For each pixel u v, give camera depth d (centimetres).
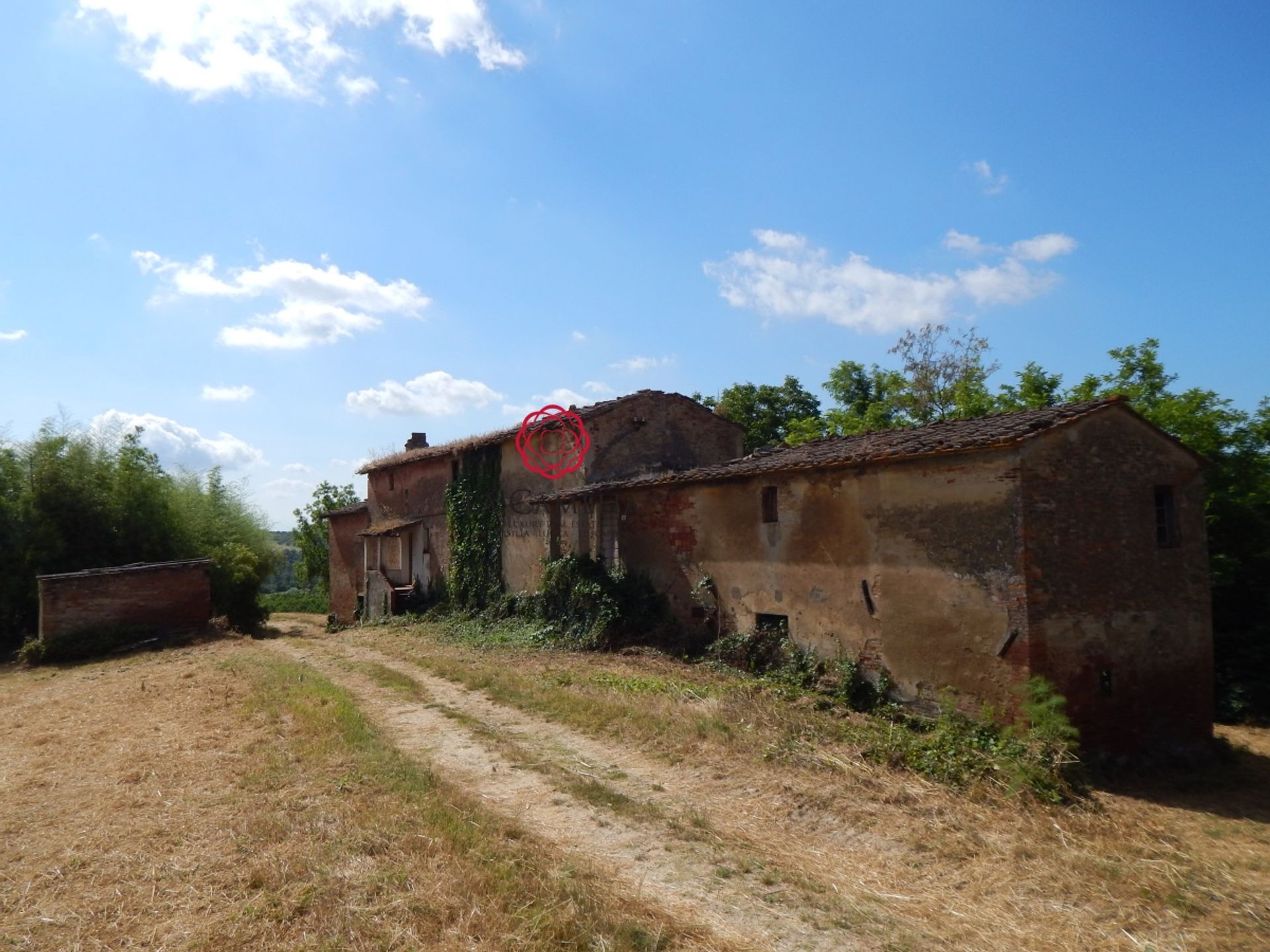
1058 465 1053
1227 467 1617
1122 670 1079
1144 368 1959
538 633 1864
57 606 2066
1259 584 1576
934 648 1123
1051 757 839
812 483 1363
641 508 1809
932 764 853
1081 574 1055
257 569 2953
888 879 626
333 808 726
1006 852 660
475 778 866
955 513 1103
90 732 1091
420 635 2166
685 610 1675
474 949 479
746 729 981
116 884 576
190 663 1786
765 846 691
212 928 505
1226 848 736
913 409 3008
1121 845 684
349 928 500
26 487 2489
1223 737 1209
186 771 866
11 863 619
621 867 641
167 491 2848
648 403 2148
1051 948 518
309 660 1803
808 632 1359
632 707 1121
